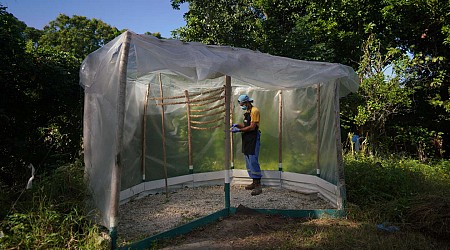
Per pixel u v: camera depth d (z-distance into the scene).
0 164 6.18
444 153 11.73
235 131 6.91
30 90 6.97
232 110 7.92
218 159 7.89
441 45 11.31
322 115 6.21
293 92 7.09
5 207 4.27
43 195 4.49
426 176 7.23
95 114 4.59
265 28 12.62
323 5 12.22
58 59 7.45
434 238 4.44
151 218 5.27
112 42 4.57
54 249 3.64
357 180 6.13
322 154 6.28
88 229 3.94
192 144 7.62
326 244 4.10
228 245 4.11
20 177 6.15
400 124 11.38
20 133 6.75
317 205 5.93
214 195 6.80
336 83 5.41
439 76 10.49
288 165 7.33
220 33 12.23
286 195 6.76
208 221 4.94
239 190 7.25
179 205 6.02
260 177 7.02
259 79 4.93
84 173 4.83
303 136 6.90
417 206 4.92
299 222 5.00
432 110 11.50
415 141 10.84
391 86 10.27
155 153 6.98
